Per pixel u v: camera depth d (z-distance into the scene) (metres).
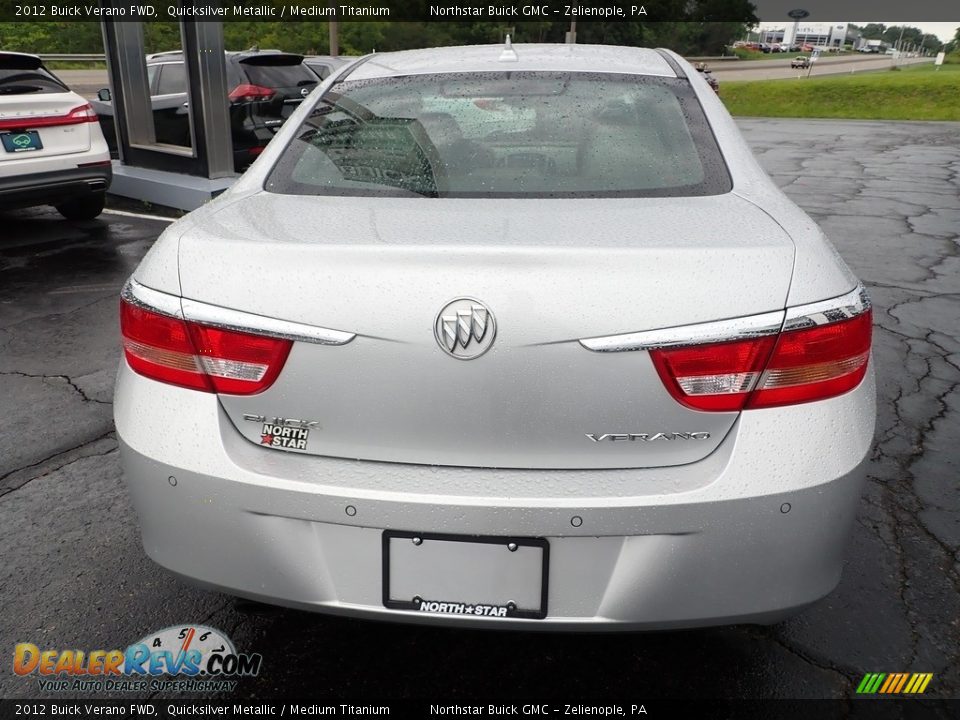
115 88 7.88
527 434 1.43
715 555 1.45
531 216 1.63
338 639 2.02
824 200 8.66
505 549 1.45
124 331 1.63
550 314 1.38
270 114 8.34
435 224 1.57
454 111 2.16
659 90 2.26
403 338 1.40
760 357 1.42
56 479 2.79
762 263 1.43
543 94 2.22
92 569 2.29
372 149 2.03
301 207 1.75
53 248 6.12
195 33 7.00
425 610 1.50
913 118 22.88
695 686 1.86
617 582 1.46
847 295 1.49
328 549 1.50
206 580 1.58
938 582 2.23
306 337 1.43
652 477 1.44
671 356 1.40
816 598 1.54
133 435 1.57
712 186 1.87
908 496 2.68
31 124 5.89
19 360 3.88
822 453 1.45
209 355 1.50
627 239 1.47
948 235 6.86
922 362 3.88
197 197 7.15
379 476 1.46
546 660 1.94
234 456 1.50
